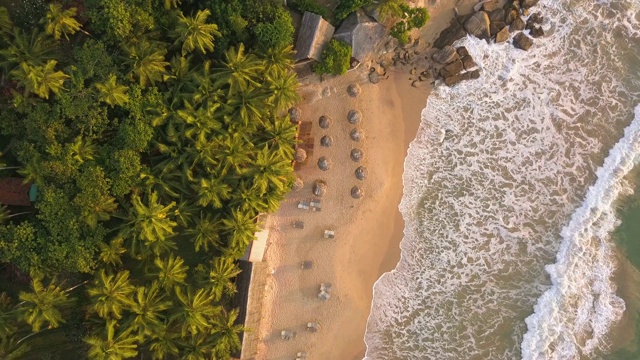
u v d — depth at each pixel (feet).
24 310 66.08
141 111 68.69
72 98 66.39
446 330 88.43
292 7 80.59
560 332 87.10
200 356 71.97
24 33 67.77
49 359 78.18
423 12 80.23
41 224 67.46
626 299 88.07
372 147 87.40
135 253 72.54
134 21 67.77
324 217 87.40
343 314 87.92
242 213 73.82
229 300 82.33
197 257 81.51
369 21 81.46
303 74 84.69
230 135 72.13
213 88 70.69
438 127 88.58
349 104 86.48
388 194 88.07
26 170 66.64
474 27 85.71
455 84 87.71
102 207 67.87
